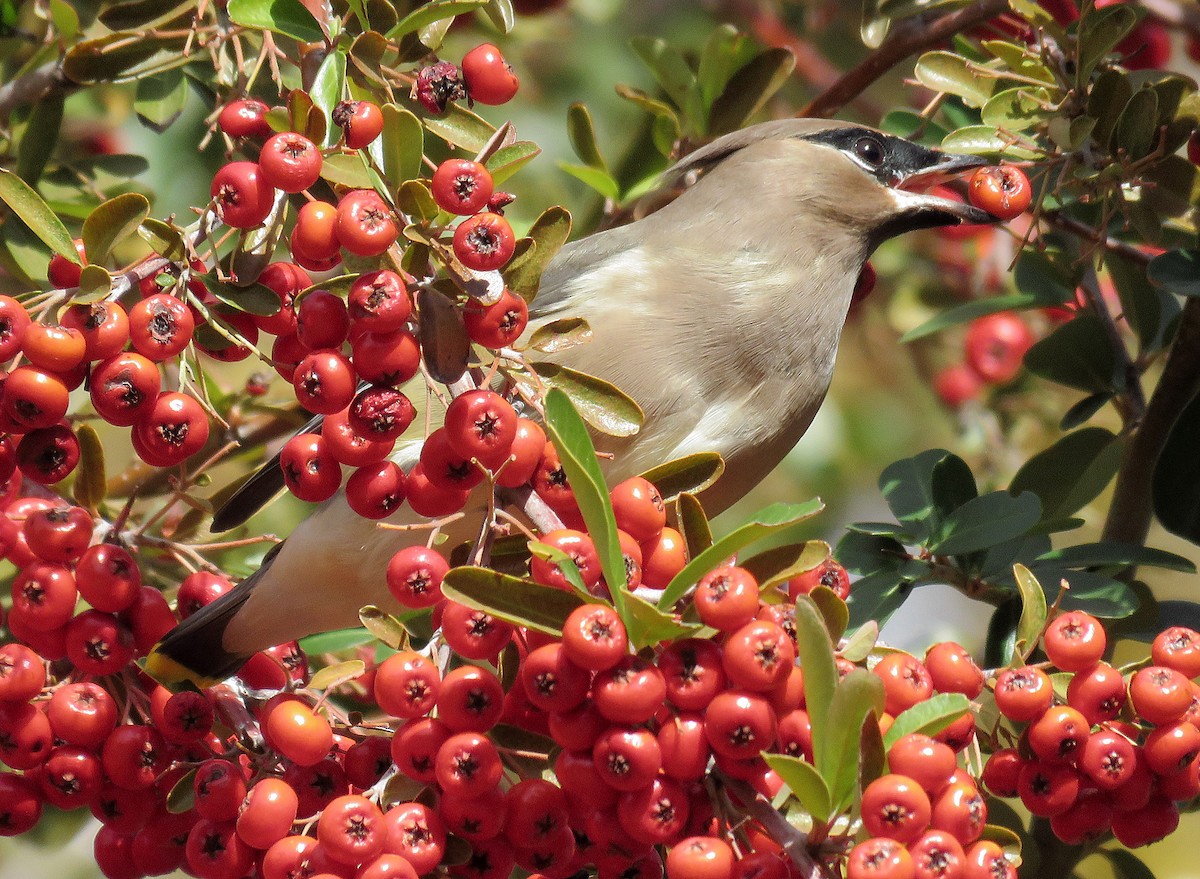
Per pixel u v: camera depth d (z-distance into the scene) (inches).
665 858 273.7
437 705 225.1
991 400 524.7
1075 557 331.6
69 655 253.6
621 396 246.5
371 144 261.3
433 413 333.1
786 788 256.1
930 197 386.0
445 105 271.9
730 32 424.2
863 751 211.2
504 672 242.5
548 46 575.8
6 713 250.4
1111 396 387.5
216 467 421.4
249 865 240.8
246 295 250.4
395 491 244.4
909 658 234.4
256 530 475.5
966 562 336.2
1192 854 506.3
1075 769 244.5
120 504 404.5
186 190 480.7
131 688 258.1
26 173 373.4
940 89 341.7
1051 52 329.4
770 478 594.9
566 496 244.1
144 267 247.8
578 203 494.3
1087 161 324.8
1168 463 347.9
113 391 237.1
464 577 215.5
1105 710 242.8
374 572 330.6
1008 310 411.2
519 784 229.0
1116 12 318.7
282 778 251.0
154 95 371.9
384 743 249.6
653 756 212.1
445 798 227.3
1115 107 321.7
